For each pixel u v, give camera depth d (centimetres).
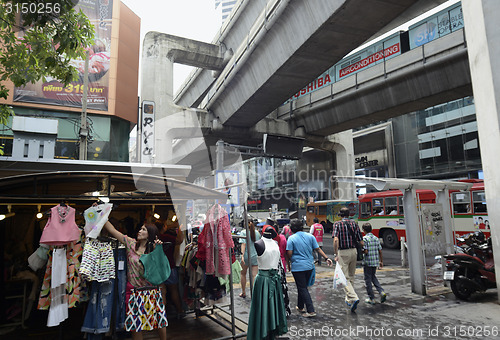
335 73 2473
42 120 1168
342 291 752
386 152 3712
